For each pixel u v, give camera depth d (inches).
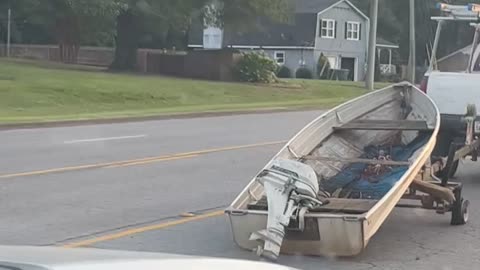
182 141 776.9
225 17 2076.8
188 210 428.1
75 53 2268.7
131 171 564.4
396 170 382.9
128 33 2047.2
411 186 369.4
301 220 306.0
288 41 3093.0
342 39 3198.8
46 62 2060.8
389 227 393.4
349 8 3213.6
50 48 2593.5
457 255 338.6
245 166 599.5
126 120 1057.5
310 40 3070.9
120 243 348.2
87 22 2181.3
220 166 598.5
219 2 2034.9
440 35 562.6
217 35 3179.1
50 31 2448.3
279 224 304.0
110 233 367.6
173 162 615.5
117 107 1323.8
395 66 3324.3
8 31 2546.8
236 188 500.7
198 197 467.5
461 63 559.2
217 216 413.4
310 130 404.5
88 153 668.7
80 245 341.1
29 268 107.3
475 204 456.8
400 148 417.4
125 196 465.4
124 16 2032.5
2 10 2386.8
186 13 2017.7
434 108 416.2
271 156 661.3
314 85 1911.9
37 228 374.9
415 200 413.1
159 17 1993.1
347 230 302.7
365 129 409.4
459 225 399.5
